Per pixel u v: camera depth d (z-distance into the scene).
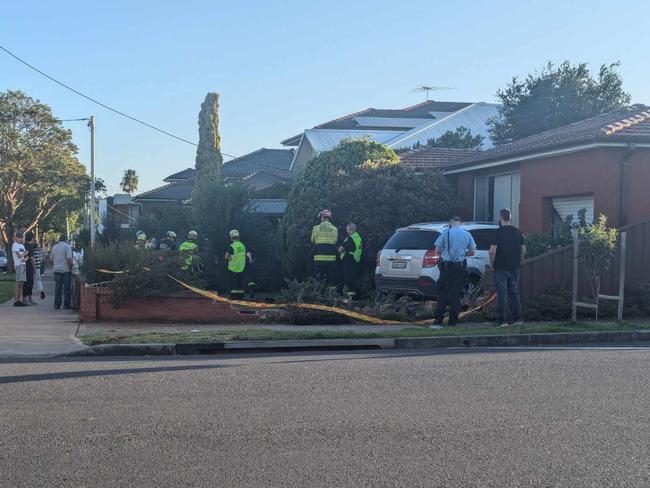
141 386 7.63
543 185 17.30
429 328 12.15
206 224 21.72
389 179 18.88
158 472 5.02
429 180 19.66
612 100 31.28
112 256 14.73
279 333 11.27
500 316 12.35
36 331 11.88
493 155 18.86
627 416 6.46
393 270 14.34
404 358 9.48
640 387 7.61
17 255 16.88
